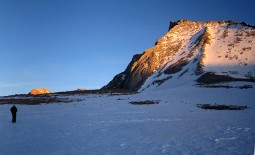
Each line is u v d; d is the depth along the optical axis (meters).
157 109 40.34
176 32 137.62
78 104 52.34
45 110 43.41
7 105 54.03
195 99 52.56
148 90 87.69
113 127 24.11
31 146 17.39
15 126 26.12
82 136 20.23
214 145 15.81
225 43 108.44
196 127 22.58
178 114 34.00
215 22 136.75
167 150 15.24
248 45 102.62
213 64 92.19
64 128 24.27
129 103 50.78
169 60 110.00
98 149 16.05
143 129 22.58
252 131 19.48
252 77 77.94
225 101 48.44
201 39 114.69
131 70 116.75
